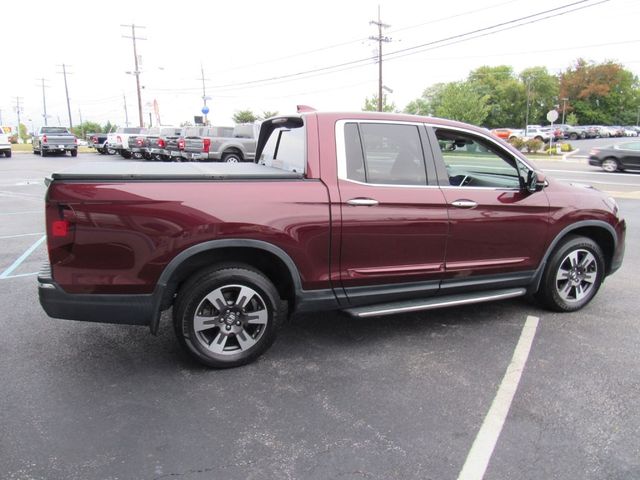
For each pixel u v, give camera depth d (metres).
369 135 3.91
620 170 22.89
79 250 3.25
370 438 2.88
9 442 2.80
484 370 3.70
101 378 3.55
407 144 4.04
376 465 2.65
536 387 3.45
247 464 2.65
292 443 2.83
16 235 8.34
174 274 3.43
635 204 12.31
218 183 3.46
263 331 3.74
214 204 3.40
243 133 18.94
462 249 4.20
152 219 3.29
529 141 39.56
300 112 4.20
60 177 3.20
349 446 2.81
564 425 3.01
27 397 3.28
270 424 3.01
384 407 3.20
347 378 3.58
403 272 4.01
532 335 4.34
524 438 2.89
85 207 3.21
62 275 3.28
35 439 2.83
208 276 3.51
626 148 22.25
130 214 3.26
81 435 2.88
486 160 4.49
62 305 3.30
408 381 3.54
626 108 106.88
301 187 3.64
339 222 3.70
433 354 3.97
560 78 110.06
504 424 3.02
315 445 2.82
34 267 6.41
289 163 4.10
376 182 3.89
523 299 5.31
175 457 2.70
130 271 3.32
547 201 4.52
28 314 4.76
